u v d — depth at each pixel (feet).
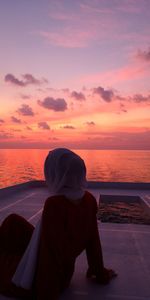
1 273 6.88
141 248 11.49
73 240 6.53
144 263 9.75
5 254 7.11
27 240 7.02
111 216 22.04
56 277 6.12
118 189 31.45
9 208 20.30
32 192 28.71
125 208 24.91
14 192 28.30
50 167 6.41
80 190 6.54
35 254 6.29
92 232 7.41
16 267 6.77
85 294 7.26
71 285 7.75
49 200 6.25
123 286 7.80
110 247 11.60
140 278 8.40
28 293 6.48
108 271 8.29
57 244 6.09
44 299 6.05
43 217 6.16
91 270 7.88
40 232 6.34
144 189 31.53
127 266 9.45
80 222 6.61
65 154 6.39
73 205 6.44
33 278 6.30
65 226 6.36
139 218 21.36
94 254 7.62
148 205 22.29
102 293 7.34
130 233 13.78
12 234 7.00
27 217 17.51
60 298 7.00
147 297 7.18
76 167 6.38
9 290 6.70
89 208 6.91
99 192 29.04
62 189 6.40
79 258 10.06
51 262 6.04
